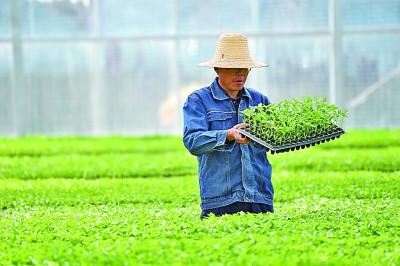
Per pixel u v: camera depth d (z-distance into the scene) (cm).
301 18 5169
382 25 5106
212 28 5234
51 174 3466
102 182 3136
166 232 1870
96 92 5294
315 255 1658
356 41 5131
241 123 2000
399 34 5103
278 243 1739
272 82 5203
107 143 4569
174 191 2875
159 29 5256
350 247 1755
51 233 1952
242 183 2042
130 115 5284
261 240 1748
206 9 5231
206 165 2045
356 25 5119
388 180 2978
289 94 5191
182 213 2258
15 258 1689
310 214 2120
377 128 5134
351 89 5147
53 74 5303
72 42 5284
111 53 5284
